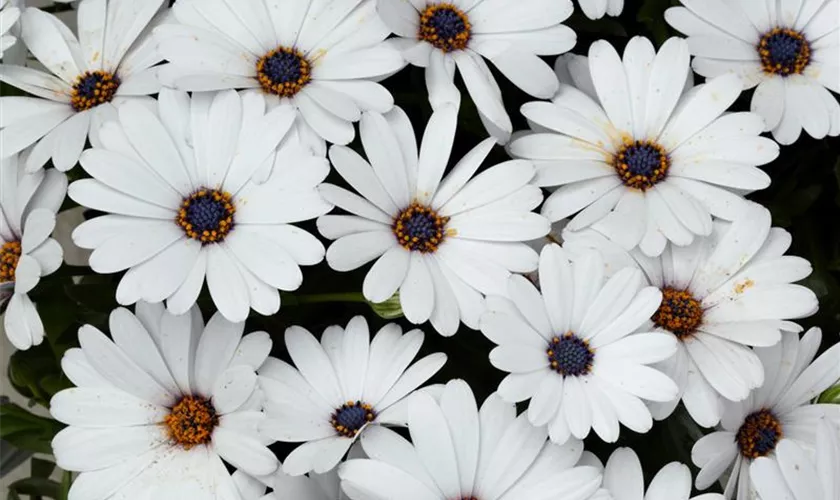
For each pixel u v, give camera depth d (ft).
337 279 1.76
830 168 1.85
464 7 1.73
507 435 1.61
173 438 1.67
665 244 1.67
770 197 1.85
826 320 1.82
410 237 1.65
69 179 1.76
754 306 1.68
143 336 1.65
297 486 1.60
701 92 1.73
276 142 1.64
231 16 1.70
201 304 1.72
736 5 1.78
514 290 1.62
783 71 1.77
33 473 1.95
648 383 1.61
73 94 1.74
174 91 1.67
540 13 1.71
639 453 1.72
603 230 1.66
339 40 1.69
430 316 1.63
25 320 1.65
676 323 1.68
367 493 1.58
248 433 1.63
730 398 1.64
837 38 1.78
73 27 2.10
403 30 1.68
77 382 1.66
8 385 2.27
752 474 1.60
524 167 1.66
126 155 1.65
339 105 1.64
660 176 1.71
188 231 1.65
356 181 1.64
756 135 1.70
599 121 1.72
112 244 1.62
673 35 1.82
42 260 1.65
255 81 1.69
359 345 1.66
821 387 1.70
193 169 1.66
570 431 1.61
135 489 1.65
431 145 1.67
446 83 1.68
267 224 1.63
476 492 1.61
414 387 1.64
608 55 1.73
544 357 1.63
